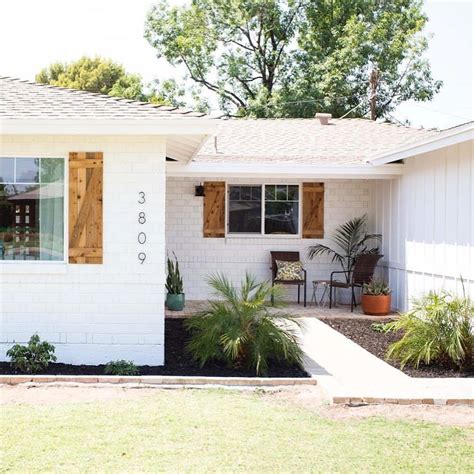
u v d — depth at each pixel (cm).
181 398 723
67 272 897
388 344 1053
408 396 722
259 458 544
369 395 721
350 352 985
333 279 1565
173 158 1288
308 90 2942
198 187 1544
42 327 900
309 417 662
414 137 1605
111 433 596
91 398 715
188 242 1555
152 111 907
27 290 900
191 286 1554
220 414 663
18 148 890
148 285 901
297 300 1560
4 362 888
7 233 903
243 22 3139
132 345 901
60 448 556
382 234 1491
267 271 1562
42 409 669
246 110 3122
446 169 1145
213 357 898
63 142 891
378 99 3044
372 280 1405
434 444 588
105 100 962
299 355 875
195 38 3216
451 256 1123
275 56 3191
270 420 648
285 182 1566
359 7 3084
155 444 571
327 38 3102
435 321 901
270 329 866
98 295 900
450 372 866
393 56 2959
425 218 1241
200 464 527
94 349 901
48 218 901
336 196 1573
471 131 941
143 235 898
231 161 1377
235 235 1562
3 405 683
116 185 895
